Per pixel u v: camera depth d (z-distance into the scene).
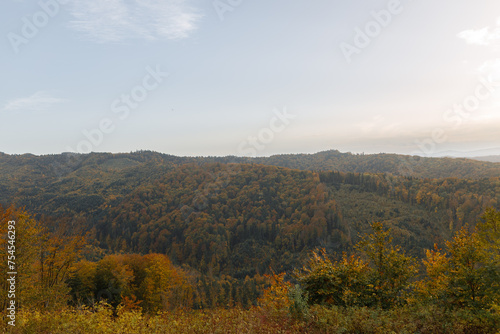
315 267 10.55
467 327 7.21
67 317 6.93
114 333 6.43
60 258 20.80
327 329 6.90
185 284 51.41
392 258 10.78
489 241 9.66
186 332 6.86
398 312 8.57
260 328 7.02
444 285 10.34
